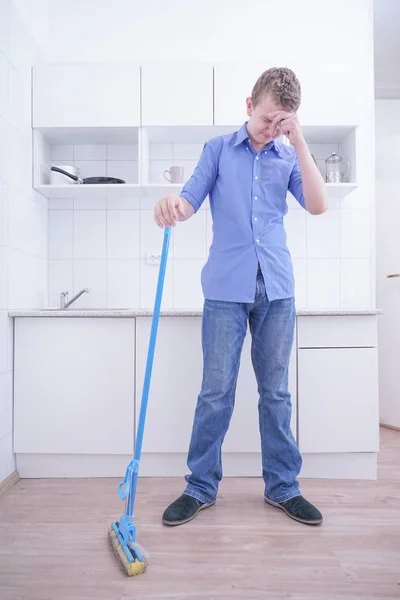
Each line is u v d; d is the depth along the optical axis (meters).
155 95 2.12
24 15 2.06
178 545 1.29
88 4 2.37
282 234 1.51
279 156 1.49
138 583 1.11
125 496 1.24
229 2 2.38
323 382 1.80
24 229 2.04
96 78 2.12
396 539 1.33
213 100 2.12
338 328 1.80
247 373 1.81
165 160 2.38
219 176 1.47
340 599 1.04
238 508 1.54
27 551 1.26
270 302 1.47
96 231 2.38
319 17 2.37
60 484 1.79
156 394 1.81
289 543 1.30
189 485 1.53
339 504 1.58
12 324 1.84
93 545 1.29
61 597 1.05
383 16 2.48
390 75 2.97
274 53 2.38
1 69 1.79
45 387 1.83
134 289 2.37
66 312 1.81
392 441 2.46
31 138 2.13
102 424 1.82
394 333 2.78
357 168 2.21
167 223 1.32
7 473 1.78
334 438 1.80
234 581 1.11
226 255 1.45
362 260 2.36
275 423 1.51
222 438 1.53
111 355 1.82
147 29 2.38
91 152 2.39
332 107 2.13
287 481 1.52
